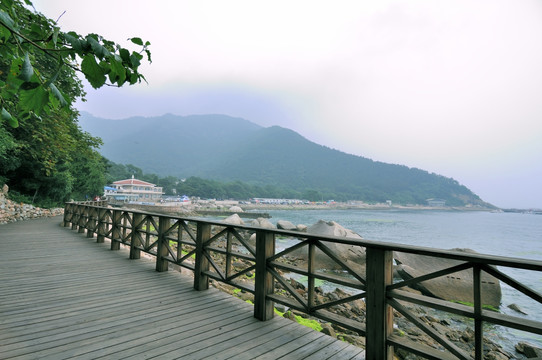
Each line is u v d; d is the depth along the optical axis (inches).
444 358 82.7
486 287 374.0
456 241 1251.2
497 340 266.2
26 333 115.7
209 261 172.6
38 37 51.0
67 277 198.1
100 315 135.5
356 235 697.6
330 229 684.7
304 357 102.0
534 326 68.6
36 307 143.7
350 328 105.0
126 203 2338.8
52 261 244.2
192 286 182.2
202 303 153.1
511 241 1294.3
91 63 49.4
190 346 108.1
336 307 307.0
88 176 1157.7
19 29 50.9
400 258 448.8
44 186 751.1
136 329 121.6
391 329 98.5
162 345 108.6
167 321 130.0
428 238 1330.0
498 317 74.7
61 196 836.0
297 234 123.7
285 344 111.3
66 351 102.9
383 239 1266.0
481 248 1081.4
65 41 48.0
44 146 554.3
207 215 2482.8
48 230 439.8
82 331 118.7
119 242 297.3
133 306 147.4
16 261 241.1
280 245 832.3
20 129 524.4
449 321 304.8
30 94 48.9
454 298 365.4
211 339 114.0
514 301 397.1
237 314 139.5
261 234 139.1
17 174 676.1
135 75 54.5
